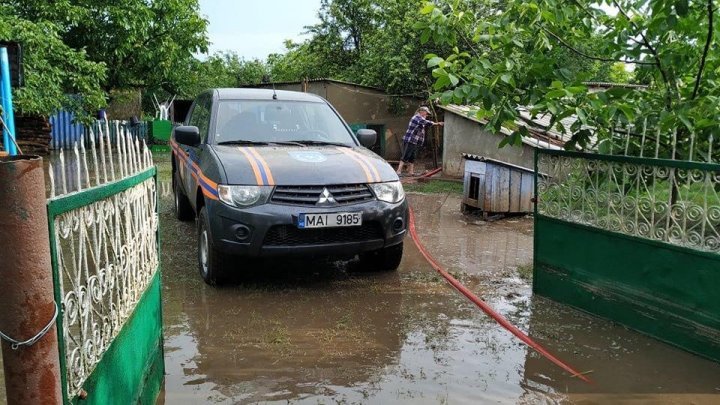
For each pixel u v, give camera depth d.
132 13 15.63
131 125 19.12
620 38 4.33
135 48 16.62
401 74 16.17
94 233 2.12
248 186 4.59
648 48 4.28
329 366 3.49
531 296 4.89
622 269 4.14
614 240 4.19
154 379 3.04
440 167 15.05
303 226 4.54
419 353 3.70
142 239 2.86
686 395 3.21
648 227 3.93
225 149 5.20
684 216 3.68
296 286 5.03
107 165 2.80
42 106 11.80
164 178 12.46
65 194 1.85
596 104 4.08
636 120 4.17
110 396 2.23
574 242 4.53
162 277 5.20
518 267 5.80
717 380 3.37
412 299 4.75
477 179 8.50
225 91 6.31
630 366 3.55
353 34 22.25
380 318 4.30
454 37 4.53
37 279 1.59
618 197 4.14
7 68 5.61
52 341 1.65
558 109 4.09
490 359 3.63
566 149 4.59
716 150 4.03
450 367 3.51
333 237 4.73
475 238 7.18
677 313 3.78
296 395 3.14
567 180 4.57
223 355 3.61
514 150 11.34
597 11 4.39
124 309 2.47
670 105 4.09
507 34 4.25
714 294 3.53
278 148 5.33
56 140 16.39
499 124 4.24
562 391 3.24
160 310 3.29
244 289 4.91
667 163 3.73
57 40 12.55
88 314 2.00
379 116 17.14
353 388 3.22
